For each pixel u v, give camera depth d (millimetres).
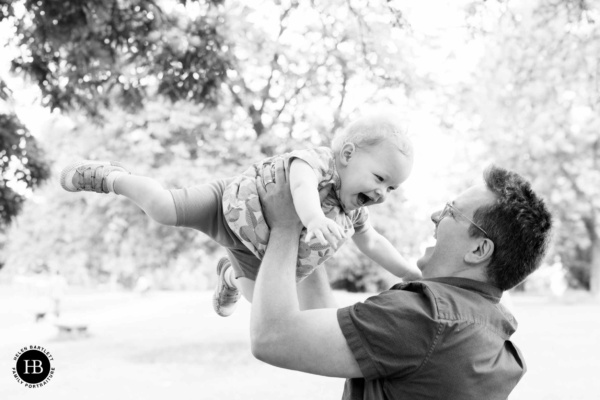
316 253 1998
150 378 9094
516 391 7762
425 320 1652
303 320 1693
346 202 2045
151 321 17719
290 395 7859
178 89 7945
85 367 9969
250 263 2150
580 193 22578
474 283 1824
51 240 16766
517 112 13625
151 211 2068
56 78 8273
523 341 12164
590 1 6715
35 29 7199
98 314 20672
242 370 9688
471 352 1666
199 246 13031
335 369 1671
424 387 1646
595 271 27172
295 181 1910
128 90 8477
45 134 13656
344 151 2027
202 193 2123
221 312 2574
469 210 1872
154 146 11766
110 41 7566
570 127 20156
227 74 8180
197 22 7984
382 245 2436
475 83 12727
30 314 20969
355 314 1690
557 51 7715
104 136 12438
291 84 10992
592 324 15297
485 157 20766
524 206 1820
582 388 7863
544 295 29469
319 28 10086
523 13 7570
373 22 8648
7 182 8344
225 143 11445
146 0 7512
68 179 2178
